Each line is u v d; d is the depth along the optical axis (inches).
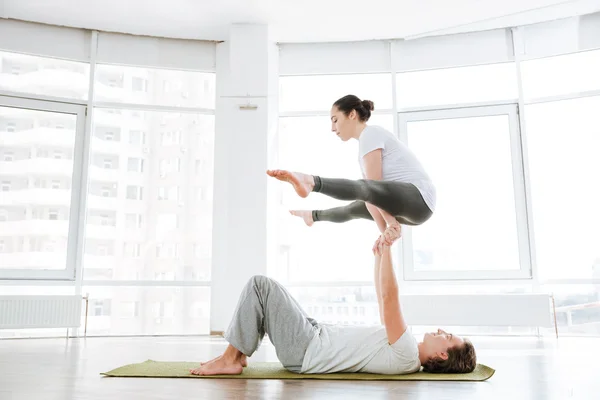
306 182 82.7
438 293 186.9
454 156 209.3
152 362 99.6
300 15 195.8
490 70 209.6
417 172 95.7
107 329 193.0
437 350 81.1
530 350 129.1
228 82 211.5
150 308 197.9
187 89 214.1
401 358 78.0
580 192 194.7
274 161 208.2
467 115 209.0
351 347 79.3
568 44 199.0
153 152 208.5
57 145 199.3
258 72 200.5
